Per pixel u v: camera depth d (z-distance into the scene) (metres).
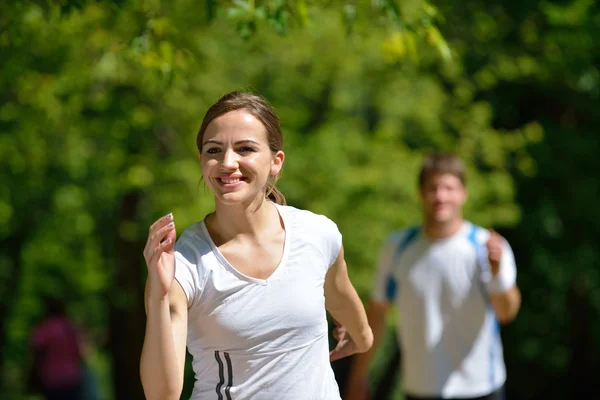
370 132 22.52
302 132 22.12
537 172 25.36
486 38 20.62
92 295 30.48
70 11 9.37
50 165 19.86
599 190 25.83
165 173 17.59
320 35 18.58
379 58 19.80
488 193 21.33
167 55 9.91
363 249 19.67
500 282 9.89
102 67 14.26
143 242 20.23
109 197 21.83
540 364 28.48
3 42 11.46
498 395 10.26
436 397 10.13
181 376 5.23
